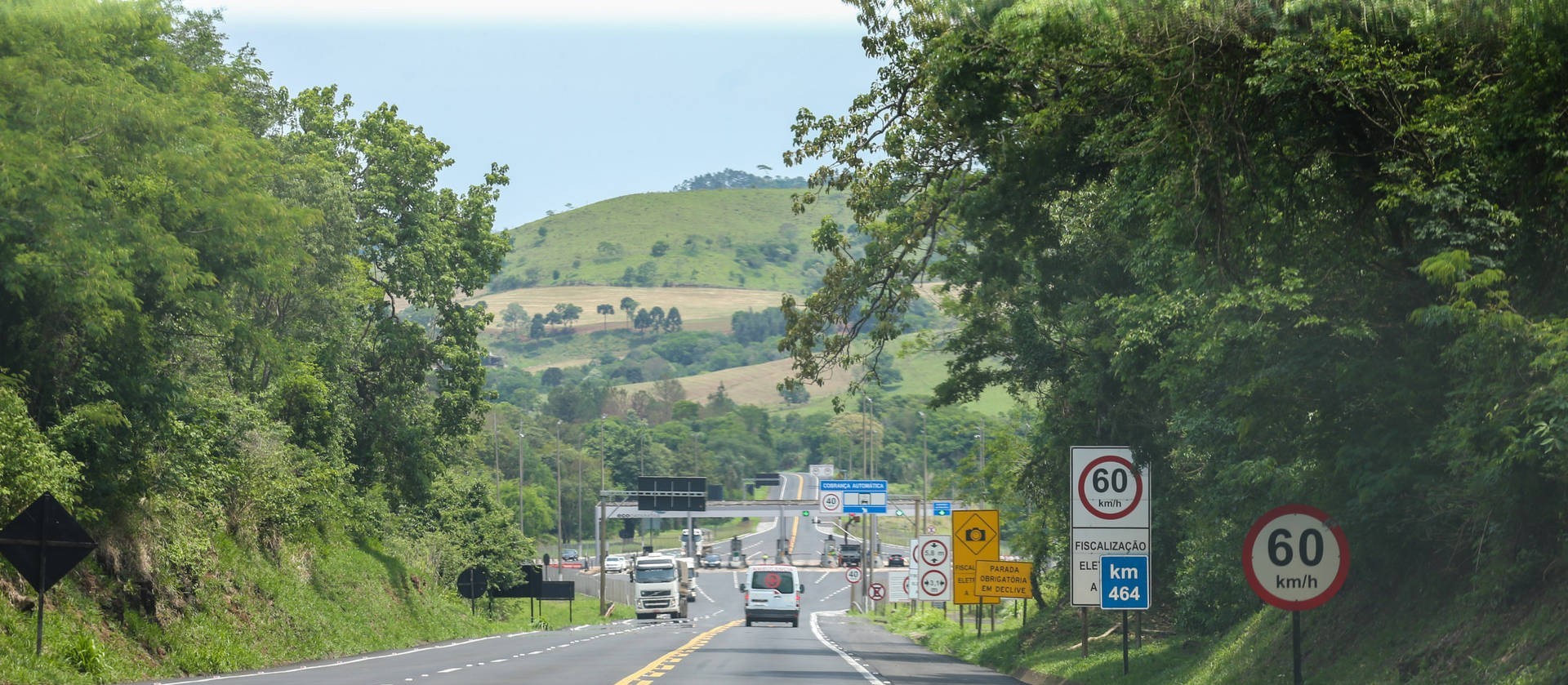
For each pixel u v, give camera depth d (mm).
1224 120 34625
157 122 62469
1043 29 37031
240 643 72875
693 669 59281
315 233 105000
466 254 141125
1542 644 29188
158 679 55312
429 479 138500
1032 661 68312
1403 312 35562
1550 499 31750
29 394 64125
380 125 131875
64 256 57062
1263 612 49719
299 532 101438
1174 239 38094
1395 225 35188
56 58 59781
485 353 142500
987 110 48719
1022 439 104312
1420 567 38375
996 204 54000
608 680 51625
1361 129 34938
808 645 93938
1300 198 36625
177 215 67375
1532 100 29281
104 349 66750
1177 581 64438
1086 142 43812
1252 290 37062
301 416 114625
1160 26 34406
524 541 174750
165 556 70688
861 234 72875
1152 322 52875
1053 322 78125
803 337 71875
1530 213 31547
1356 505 35625
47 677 47594
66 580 60406
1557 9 28734
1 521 54406
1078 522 46969
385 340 130125
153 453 70812
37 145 56031
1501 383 28734
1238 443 41906
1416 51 33156
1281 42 32719
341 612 97438
